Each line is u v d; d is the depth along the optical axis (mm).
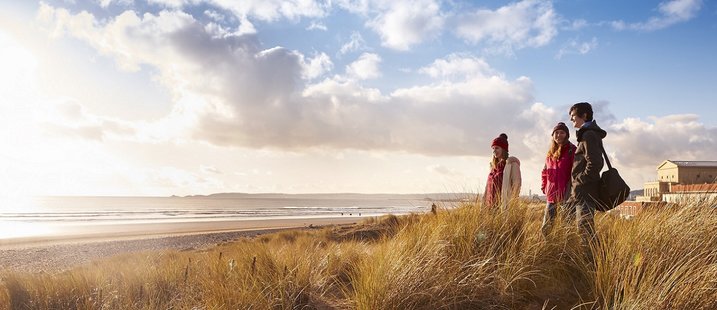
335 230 24578
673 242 3844
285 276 4656
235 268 5039
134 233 46094
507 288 3793
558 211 4578
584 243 4172
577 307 3434
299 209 144500
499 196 5324
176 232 47812
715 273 3182
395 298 3676
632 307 2980
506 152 5617
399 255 4246
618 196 4156
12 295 5223
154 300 4594
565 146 4703
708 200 4324
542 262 4156
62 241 37938
